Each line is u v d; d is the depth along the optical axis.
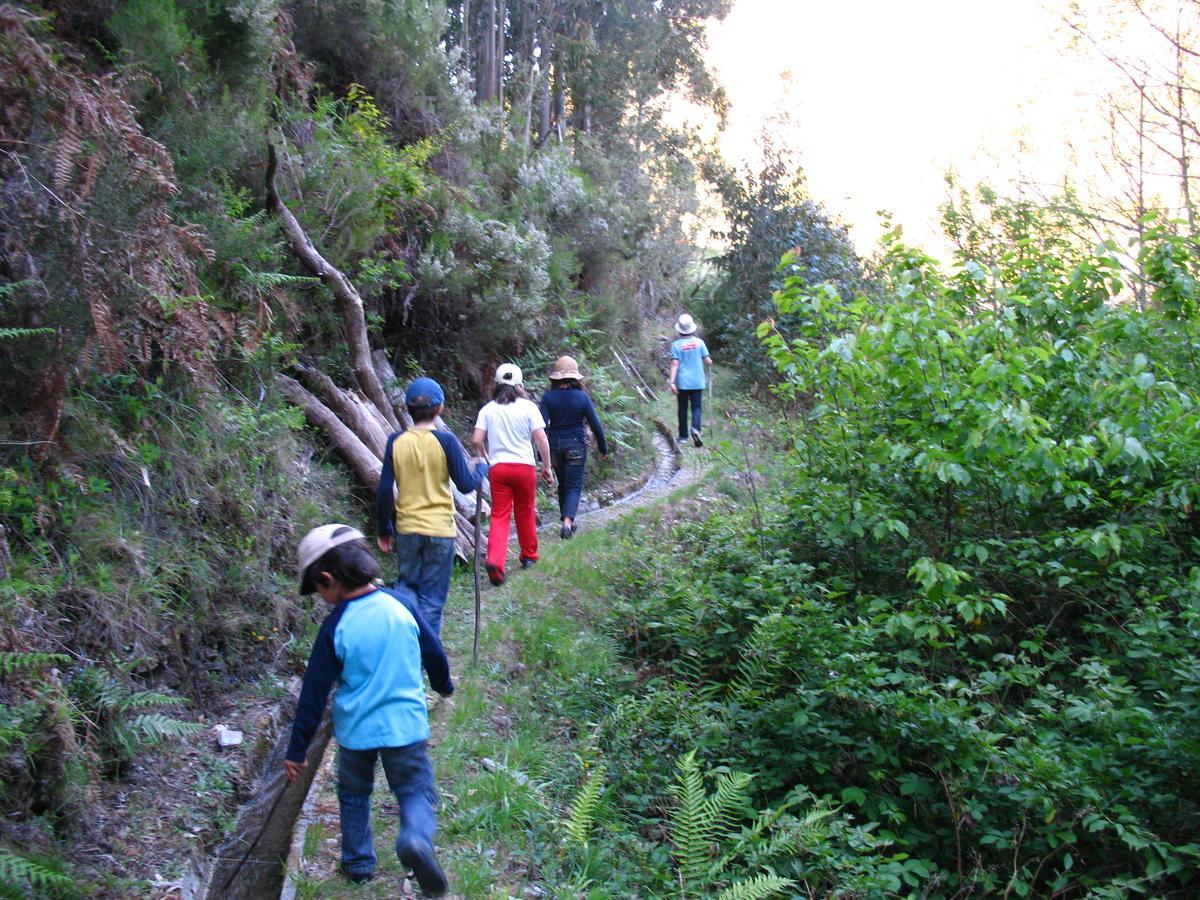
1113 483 6.64
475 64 22.39
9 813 3.48
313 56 12.09
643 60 25.70
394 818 4.37
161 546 5.26
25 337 4.71
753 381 18.91
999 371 6.04
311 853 3.98
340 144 9.85
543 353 12.50
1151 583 6.33
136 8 7.55
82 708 4.14
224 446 6.20
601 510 10.62
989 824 4.92
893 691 5.41
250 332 6.77
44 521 4.52
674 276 24.47
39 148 4.83
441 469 5.52
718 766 5.32
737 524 8.14
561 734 5.64
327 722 5.31
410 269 10.63
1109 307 7.16
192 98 7.75
